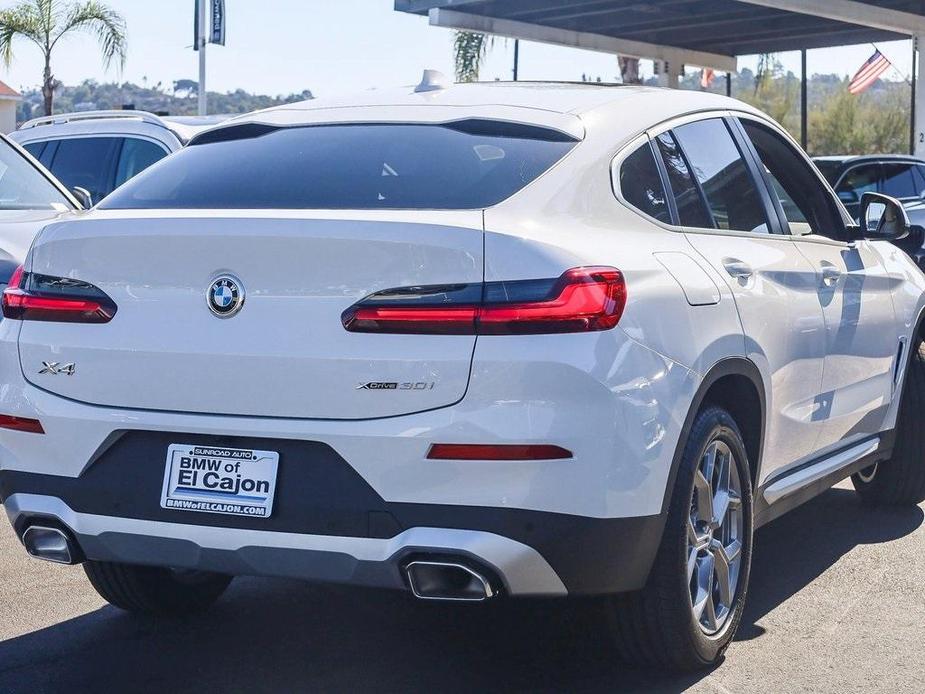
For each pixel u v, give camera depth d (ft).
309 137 13.48
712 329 12.65
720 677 13.01
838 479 17.31
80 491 11.82
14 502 12.19
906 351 18.88
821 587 16.17
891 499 20.27
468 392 10.73
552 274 10.92
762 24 79.92
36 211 21.85
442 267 10.87
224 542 11.35
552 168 12.37
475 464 10.70
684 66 88.69
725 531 13.55
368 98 14.55
